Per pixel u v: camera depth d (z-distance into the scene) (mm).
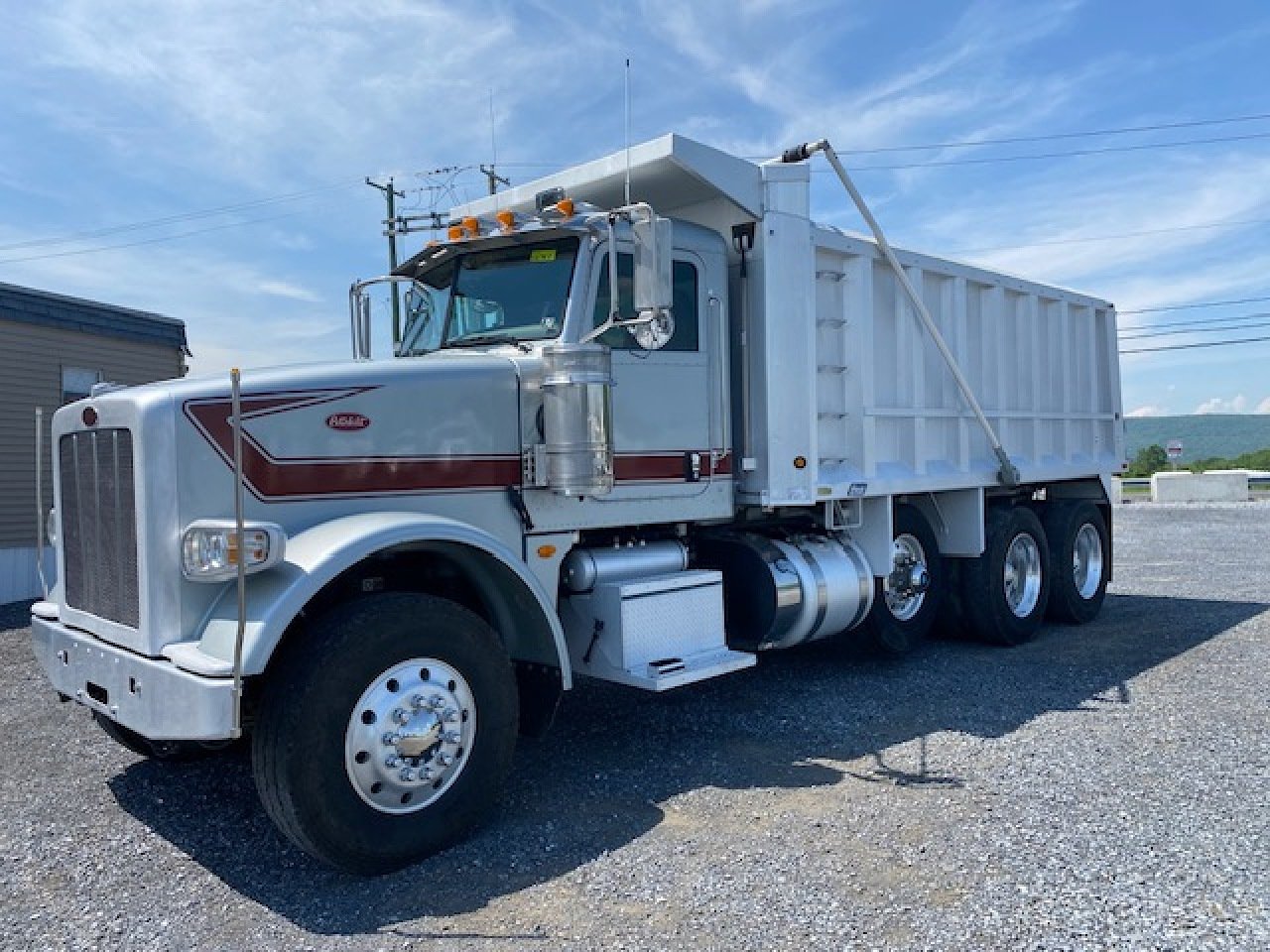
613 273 4773
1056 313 9242
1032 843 3893
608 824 4297
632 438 5371
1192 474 27594
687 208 6398
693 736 5625
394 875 3850
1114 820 4109
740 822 4262
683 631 5367
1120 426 10352
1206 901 3361
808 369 6215
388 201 24734
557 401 4770
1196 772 4711
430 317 5785
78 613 4422
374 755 3799
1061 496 9984
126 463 3961
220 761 5438
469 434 4680
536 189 6168
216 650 3641
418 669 3975
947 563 8141
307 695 3650
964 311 7953
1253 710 5816
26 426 15484
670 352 5578
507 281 5406
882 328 7098
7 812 4648
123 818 4551
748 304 6105
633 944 3205
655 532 5879
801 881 3635
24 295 15344
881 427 7043
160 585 3822
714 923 3330
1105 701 6145
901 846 3918
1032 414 8812
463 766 4094
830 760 5121
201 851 4148
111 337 16922
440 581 4812
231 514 3982
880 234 6668
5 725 6223
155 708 3707
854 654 7809
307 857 4066
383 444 4398
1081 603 9062
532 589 4535
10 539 15180
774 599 6051
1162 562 13828
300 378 4215
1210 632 8398
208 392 3982
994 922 3256
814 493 6246
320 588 3893
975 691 6500
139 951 3289
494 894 3633
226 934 3393
